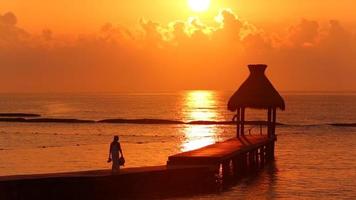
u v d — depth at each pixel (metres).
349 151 54.97
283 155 51.00
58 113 153.62
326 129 91.62
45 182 24.72
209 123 104.00
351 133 82.62
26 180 24.30
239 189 31.31
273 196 29.28
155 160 45.62
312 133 82.44
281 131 86.44
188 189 29.75
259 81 47.31
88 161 44.28
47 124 100.69
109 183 26.44
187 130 87.62
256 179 35.31
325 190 31.19
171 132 83.06
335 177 36.28
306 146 60.69
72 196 25.39
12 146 58.03
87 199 25.80
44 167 40.47
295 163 44.44
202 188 30.33
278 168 41.19
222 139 70.25
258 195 29.48
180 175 29.33
